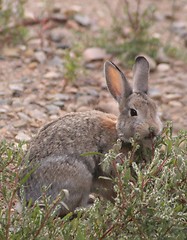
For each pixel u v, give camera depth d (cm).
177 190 936
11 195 961
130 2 2097
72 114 1143
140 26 1781
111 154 926
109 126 1131
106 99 1536
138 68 1209
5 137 1314
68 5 2038
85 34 1870
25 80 1586
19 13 1795
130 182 953
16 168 1056
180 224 916
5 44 1742
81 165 1081
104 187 1109
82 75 1642
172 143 1010
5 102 1465
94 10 2028
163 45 1836
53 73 1631
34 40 1778
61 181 1070
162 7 2120
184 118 1489
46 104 1478
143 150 1110
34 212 891
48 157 1075
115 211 907
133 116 1121
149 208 890
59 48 1766
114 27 1853
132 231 905
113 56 1739
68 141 1088
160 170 962
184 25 2005
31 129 1363
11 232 905
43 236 891
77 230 899
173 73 1722
